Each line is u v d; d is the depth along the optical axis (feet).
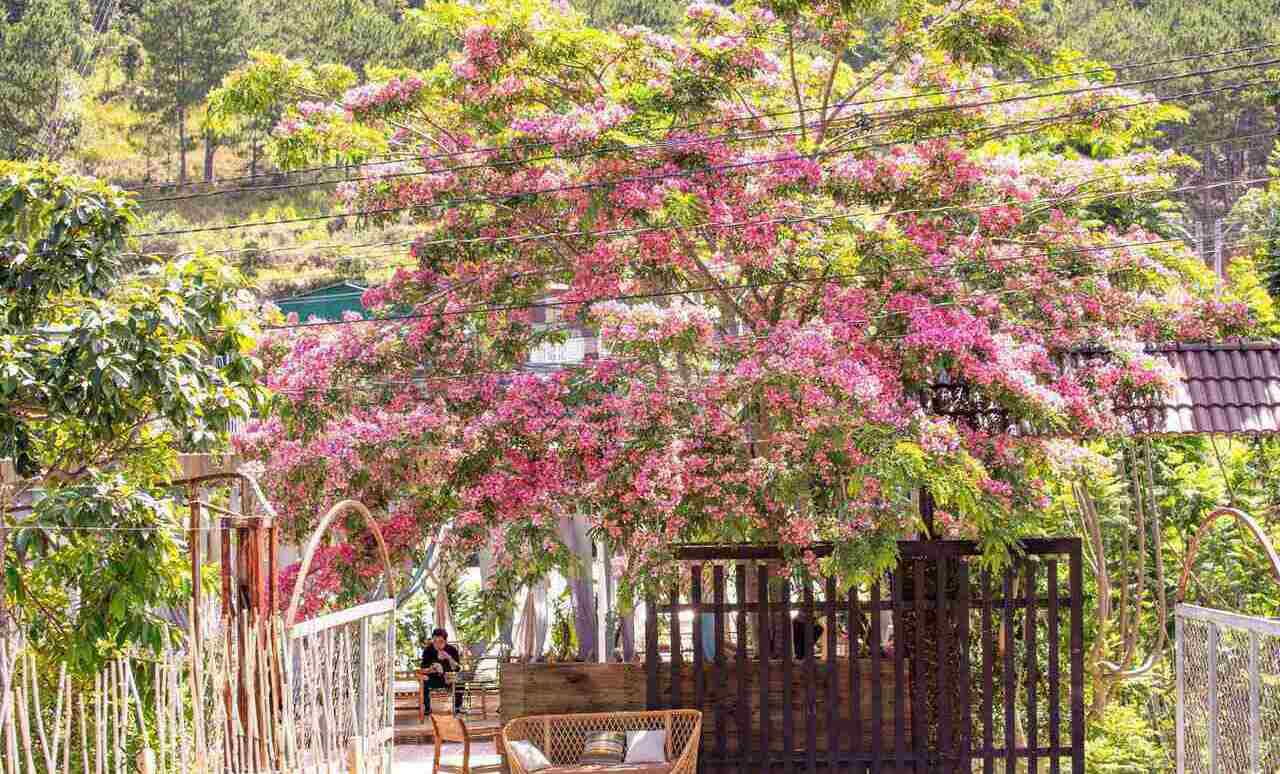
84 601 33.94
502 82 54.44
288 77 58.70
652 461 47.60
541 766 47.62
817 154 54.49
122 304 36.29
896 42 57.77
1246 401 49.19
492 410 52.06
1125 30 177.27
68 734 28.02
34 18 172.35
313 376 52.90
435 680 59.11
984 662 49.11
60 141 172.86
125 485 34.24
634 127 53.21
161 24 189.16
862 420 46.37
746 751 49.44
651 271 53.11
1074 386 48.96
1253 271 77.25
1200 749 38.96
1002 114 57.98
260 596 33.81
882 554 46.21
